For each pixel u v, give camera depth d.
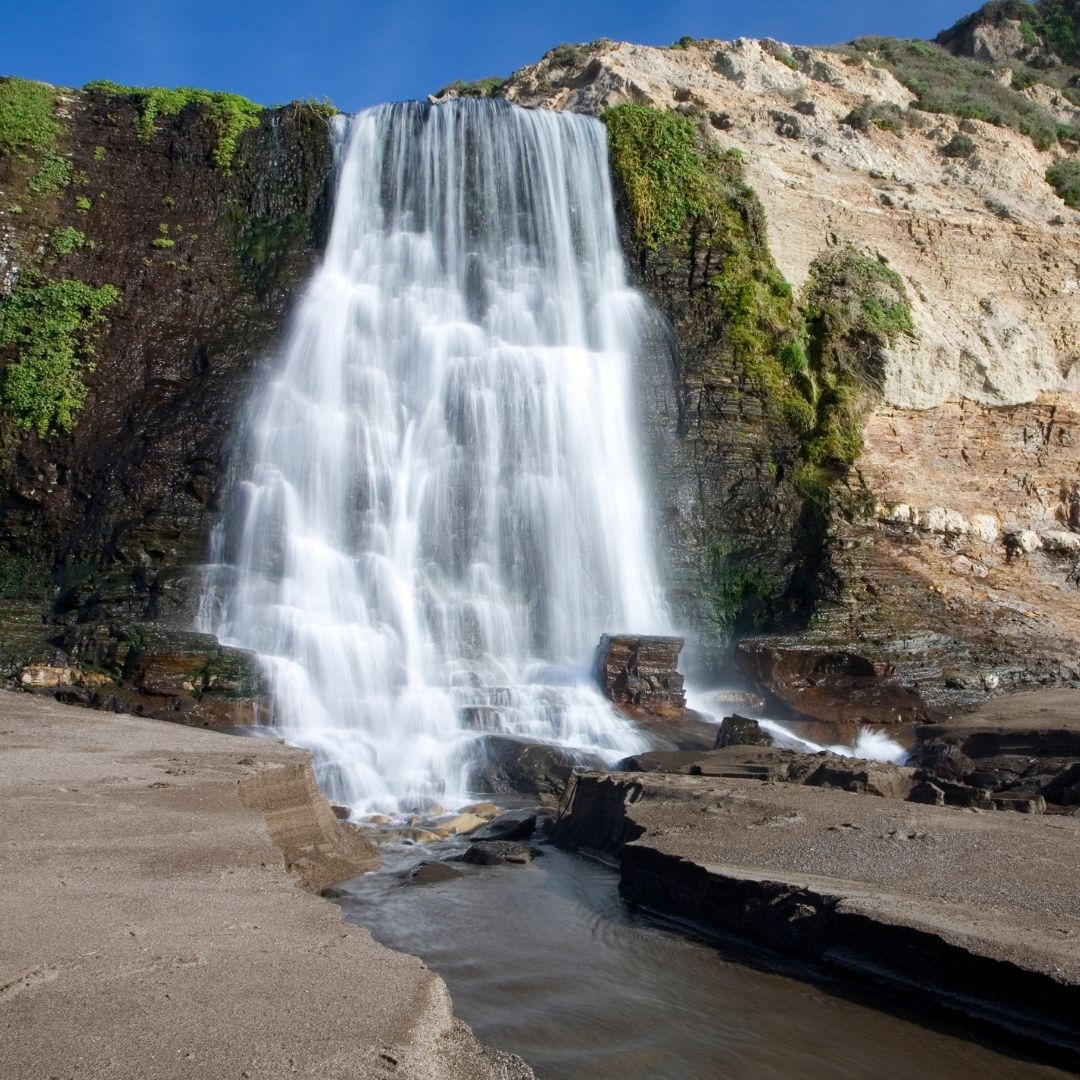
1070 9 56.91
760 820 10.90
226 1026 5.04
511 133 31.42
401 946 8.66
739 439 29.27
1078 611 29.02
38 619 22.12
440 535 25.17
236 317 28.42
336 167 31.00
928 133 40.88
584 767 16.81
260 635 21.14
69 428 26.03
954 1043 6.75
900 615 26.56
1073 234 37.19
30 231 28.44
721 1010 7.29
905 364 31.95
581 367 28.17
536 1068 6.29
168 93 30.89
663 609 26.50
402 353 28.05
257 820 9.37
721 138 35.31
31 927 6.19
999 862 9.27
